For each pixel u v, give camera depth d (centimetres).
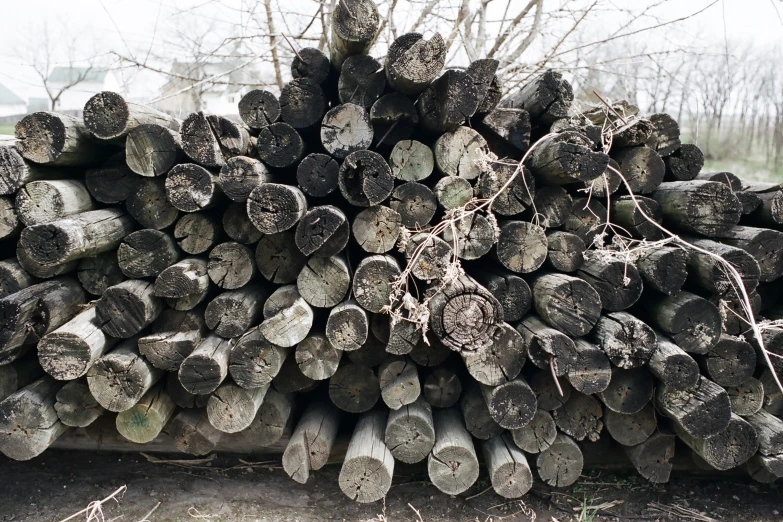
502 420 252
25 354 265
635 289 249
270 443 276
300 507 272
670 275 244
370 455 251
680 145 304
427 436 262
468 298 229
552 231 275
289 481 292
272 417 274
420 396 281
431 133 273
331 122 256
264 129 262
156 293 243
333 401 278
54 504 268
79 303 262
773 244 263
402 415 262
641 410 268
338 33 245
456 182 257
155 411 254
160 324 256
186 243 256
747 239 265
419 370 284
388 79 257
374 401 279
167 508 268
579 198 283
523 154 281
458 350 232
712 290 250
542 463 269
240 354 245
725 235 270
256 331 252
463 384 288
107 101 240
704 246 261
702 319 244
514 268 260
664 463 274
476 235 252
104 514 262
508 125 273
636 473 300
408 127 271
